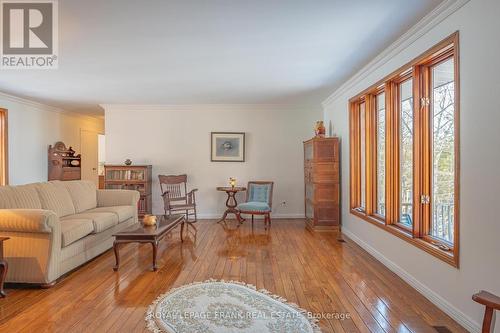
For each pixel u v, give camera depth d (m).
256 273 3.27
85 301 2.61
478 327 2.07
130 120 6.54
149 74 4.24
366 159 4.14
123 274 3.26
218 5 2.38
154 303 2.57
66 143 7.20
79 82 4.63
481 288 2.06
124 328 2.18
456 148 2.29
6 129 5.43
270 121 6.56
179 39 3.04
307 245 4.39
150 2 2.34
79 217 3.85
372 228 3.91
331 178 5.30
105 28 2.79
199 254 3.97
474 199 2.12
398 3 2.36
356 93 4.47
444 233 2.69
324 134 5.47
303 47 3.26
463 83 2.23
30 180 6.03
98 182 8.56
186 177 6.29
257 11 2.48
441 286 2.48
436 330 2.16
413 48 2.91
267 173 6.57
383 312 2.42
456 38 2.28
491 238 1.98
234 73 4.21
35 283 2.90
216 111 6.54
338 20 2.64
